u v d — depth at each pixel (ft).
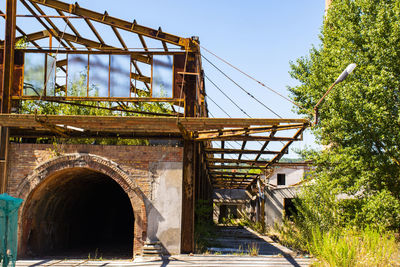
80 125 44.86
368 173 49.85
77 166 48.42
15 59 55.31
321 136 57.67
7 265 31.42
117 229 97.66
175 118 41.83
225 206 169.07
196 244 49.65
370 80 51.29
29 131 51.47
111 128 49.44
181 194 47.52
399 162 50.65
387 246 40.63
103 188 83.41
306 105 64.23
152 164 48.14
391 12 50.16
